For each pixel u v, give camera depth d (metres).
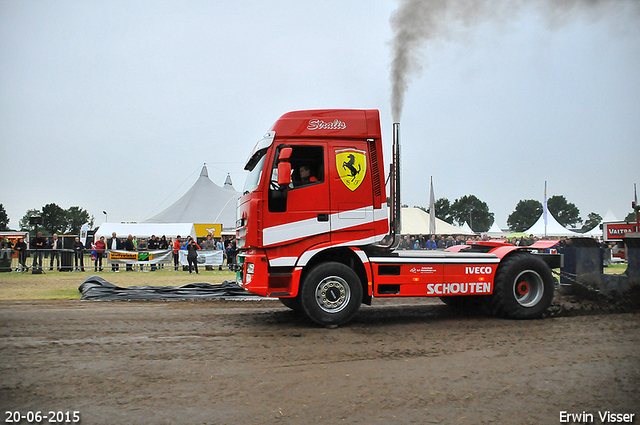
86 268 18.95
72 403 3.32
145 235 25.81
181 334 5.67
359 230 6.23
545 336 5.66
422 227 30.66
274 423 3.00
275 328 6.09
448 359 4.57
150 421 3.02
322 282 6.08
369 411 3.22
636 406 3.35
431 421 3.06
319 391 3.62
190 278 14.98
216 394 3.53
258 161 6.42
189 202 36.16
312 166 6.20
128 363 4.34
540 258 7.05
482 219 108.25
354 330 6.00
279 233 5.98
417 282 6.44
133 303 8.62
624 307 7.68
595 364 4.40
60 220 95.25
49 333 5.66
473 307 7.84
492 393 3.60
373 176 6.35
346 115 6.37
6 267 17.77
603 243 19.55
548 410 3.27
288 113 6.29
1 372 4.04
